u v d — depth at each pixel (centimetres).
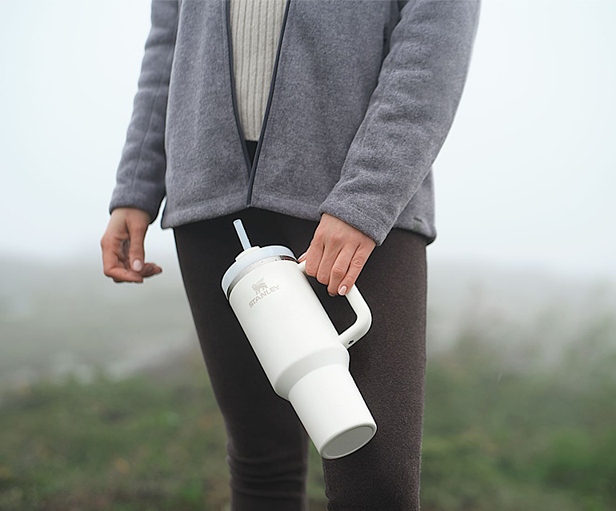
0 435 285
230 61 86
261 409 95
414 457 71
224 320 93
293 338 66
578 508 225
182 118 91
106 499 208
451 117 80
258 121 85
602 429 292
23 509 196
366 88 84
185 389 371
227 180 85
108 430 288
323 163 82
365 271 80
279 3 85
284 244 91
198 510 204
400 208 74
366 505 70
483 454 273
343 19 83
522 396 336
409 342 77
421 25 80
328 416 62
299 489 98
